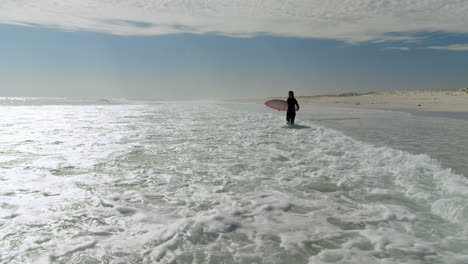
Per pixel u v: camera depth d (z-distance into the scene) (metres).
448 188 4.48
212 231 3.31
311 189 4.80
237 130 12.16
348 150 7.80
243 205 4.14
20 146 8.25
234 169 6.04
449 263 2.64
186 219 3.62
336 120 16.50
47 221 3.53
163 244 3.01
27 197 4.32
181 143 9.02
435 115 20.03
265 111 26.75
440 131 11.32
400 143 8.52
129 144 8.77
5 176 5.36
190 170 5.95
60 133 10.87
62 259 2.71
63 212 3.80
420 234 3.23
